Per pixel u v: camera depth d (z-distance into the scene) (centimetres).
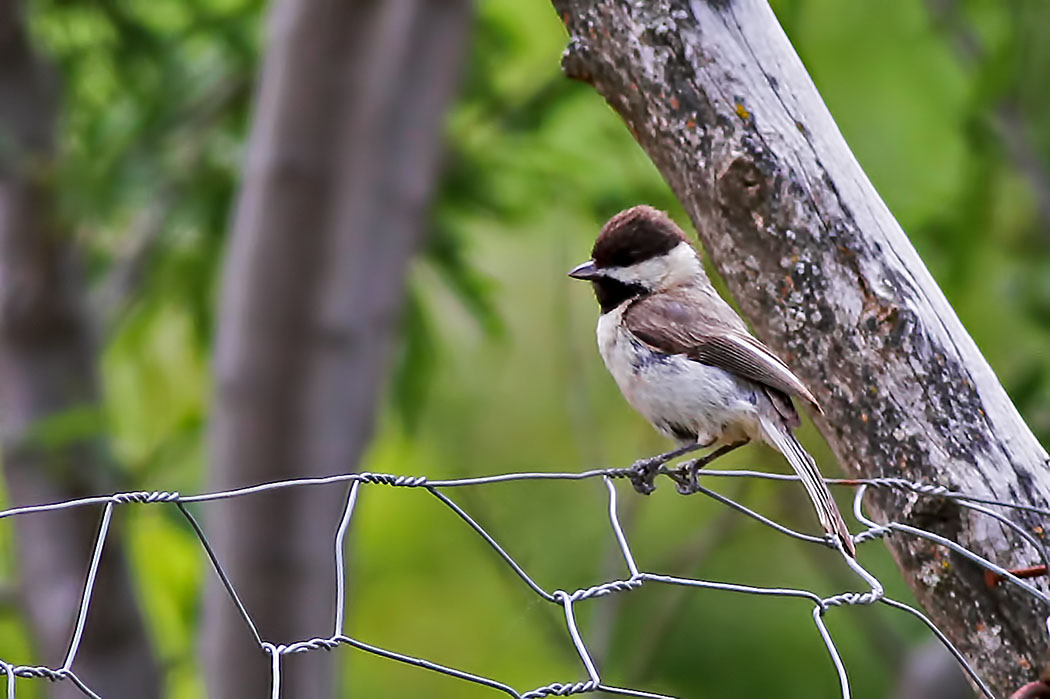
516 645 1540
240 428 1067
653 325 792
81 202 1148
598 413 1570
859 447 636
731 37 641
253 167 1065
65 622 1161
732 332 783
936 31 1310
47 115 1207
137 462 1209
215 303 1207
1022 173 1116
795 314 636
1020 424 628
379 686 1548
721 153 637
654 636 1291
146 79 1207
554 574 1501
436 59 1093
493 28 1262
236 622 1061
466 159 1225
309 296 1061
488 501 1516
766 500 1395
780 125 637
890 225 641
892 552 643
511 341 1350
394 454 1573
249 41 1199
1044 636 604
